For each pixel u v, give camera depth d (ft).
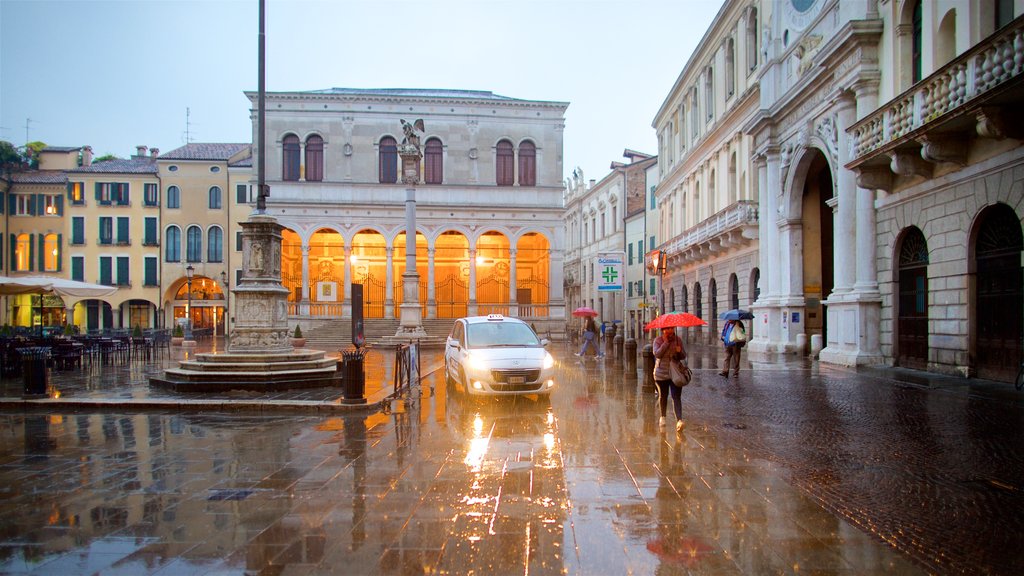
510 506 18.37
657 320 29.73
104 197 160.45
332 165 139.64
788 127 74.64
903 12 53.62
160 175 160.97
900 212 53.57
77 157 169.89
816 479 20.92
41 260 160.04
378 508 18.28
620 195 167.73
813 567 14.02
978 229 44.45
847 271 60.70
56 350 59.26
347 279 137.80
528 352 40.57
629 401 39.17
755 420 31.76
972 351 45.29
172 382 42.39
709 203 108.99
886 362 56.08
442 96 142.41
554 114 144.36
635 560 14.46
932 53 49.26
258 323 46.50
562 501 18.78
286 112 139.13
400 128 141.38
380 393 40.91
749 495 19.25
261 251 46.91
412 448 26.05
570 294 219.00
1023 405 34.47
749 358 71.20
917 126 45.14
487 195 141.90
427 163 142.72
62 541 15.96
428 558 14.69
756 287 89.51
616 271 71.67
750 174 89.56
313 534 16.28
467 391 39.14
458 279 156.15
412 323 108.47
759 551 14.93
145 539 16.05
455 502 18.76
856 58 57.82
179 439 28.07
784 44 76.54
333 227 138.10
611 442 26.94
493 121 143.23
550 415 34.12
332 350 108.99
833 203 62.49
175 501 19.13
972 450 24.72
